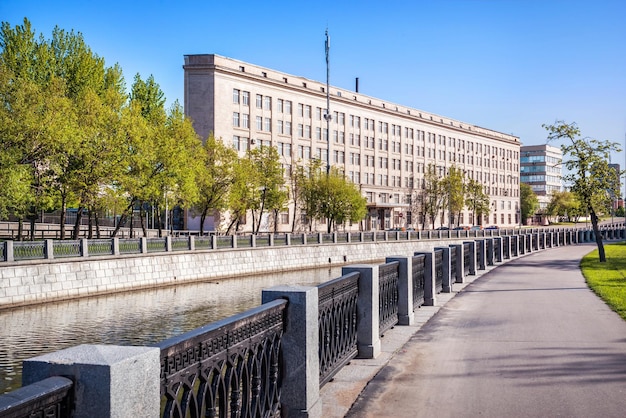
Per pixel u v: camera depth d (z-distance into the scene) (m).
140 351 2.41
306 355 4.62
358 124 84.19
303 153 74.94
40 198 30.67
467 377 6.24
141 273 30.53
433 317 10.46
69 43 41.50
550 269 21.84
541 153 145.38
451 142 104.62
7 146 28.19
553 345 7.84
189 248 34.00
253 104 67.75
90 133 32.00
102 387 2.16
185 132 42.38
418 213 95.88
